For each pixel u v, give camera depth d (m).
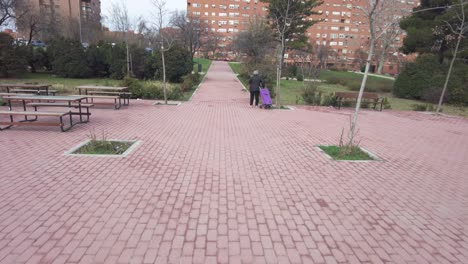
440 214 4.31
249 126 9.85
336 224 3.88
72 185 4.71
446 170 6.33
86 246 3.21
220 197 4.51
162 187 4.78
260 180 5.25
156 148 6.91
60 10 66.50
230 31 85.12
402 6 23.77
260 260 3.11
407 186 5.30
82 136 7.74
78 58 25.28
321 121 11.34
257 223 3.82
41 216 3.77
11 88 15.15
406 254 3.32
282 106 14.52
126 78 15.82
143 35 40.72
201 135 8.36
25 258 2.98
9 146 6.65
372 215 4.17
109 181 4.92
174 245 3.29
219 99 16.53
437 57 21.62
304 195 4.71
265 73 24.02
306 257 3.19
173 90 16.19
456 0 19.67
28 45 27.97
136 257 3.06
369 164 6.43
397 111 15.54
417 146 8.37
